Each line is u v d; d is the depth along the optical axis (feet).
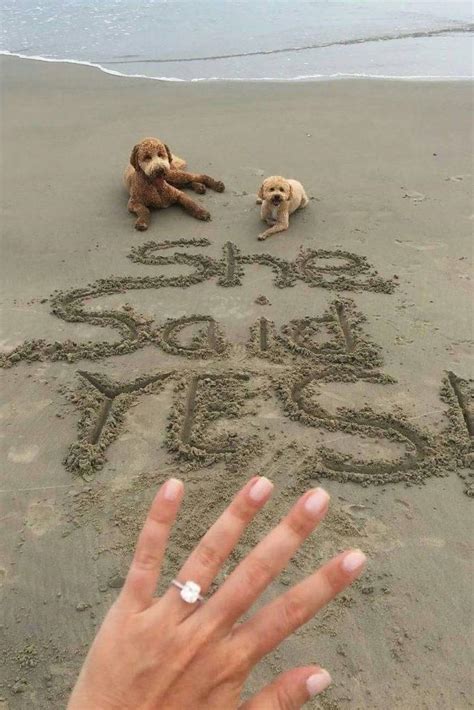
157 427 2.50
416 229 3.87
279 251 3.68
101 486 2.25
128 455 2.37
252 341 2.96
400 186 4.40
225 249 3.73
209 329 3.07
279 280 3.41
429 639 1.75
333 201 4.23
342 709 1.60
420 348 2.89
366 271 3.48
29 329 3.10
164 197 4.15
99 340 3.01
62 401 2.65
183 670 0.81
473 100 6.00
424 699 1.62
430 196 4.25
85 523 2.11
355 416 2.52
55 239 3.88
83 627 1.80
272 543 0.83
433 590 1.88
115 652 0.82
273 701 0.79
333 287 3.34
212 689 0.81
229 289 3.35
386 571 1.93
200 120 5.68
